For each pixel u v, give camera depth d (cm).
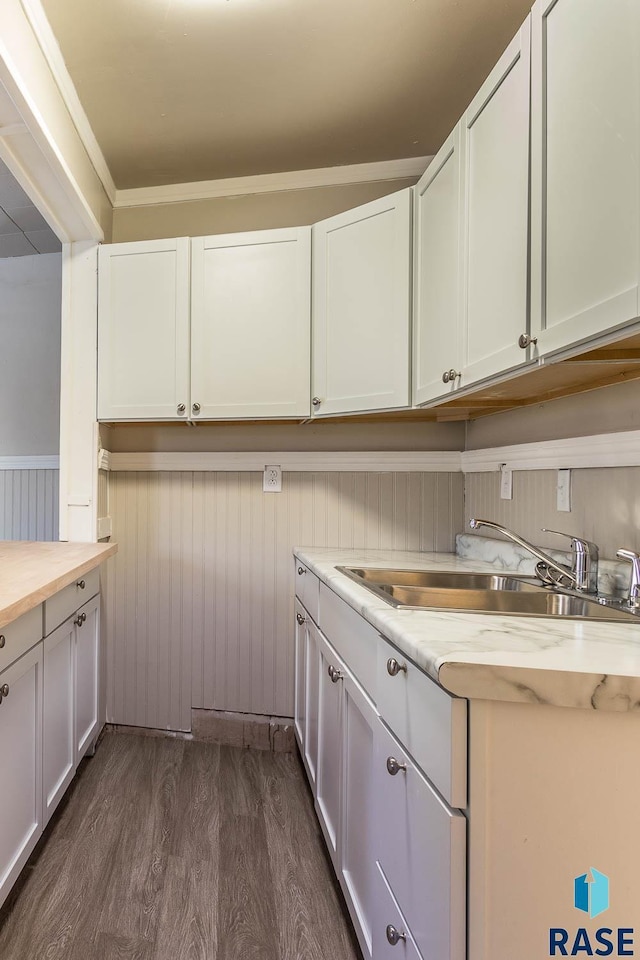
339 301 169
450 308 131
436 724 68
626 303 74
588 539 124
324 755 143
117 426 213
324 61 148
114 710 212
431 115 171
